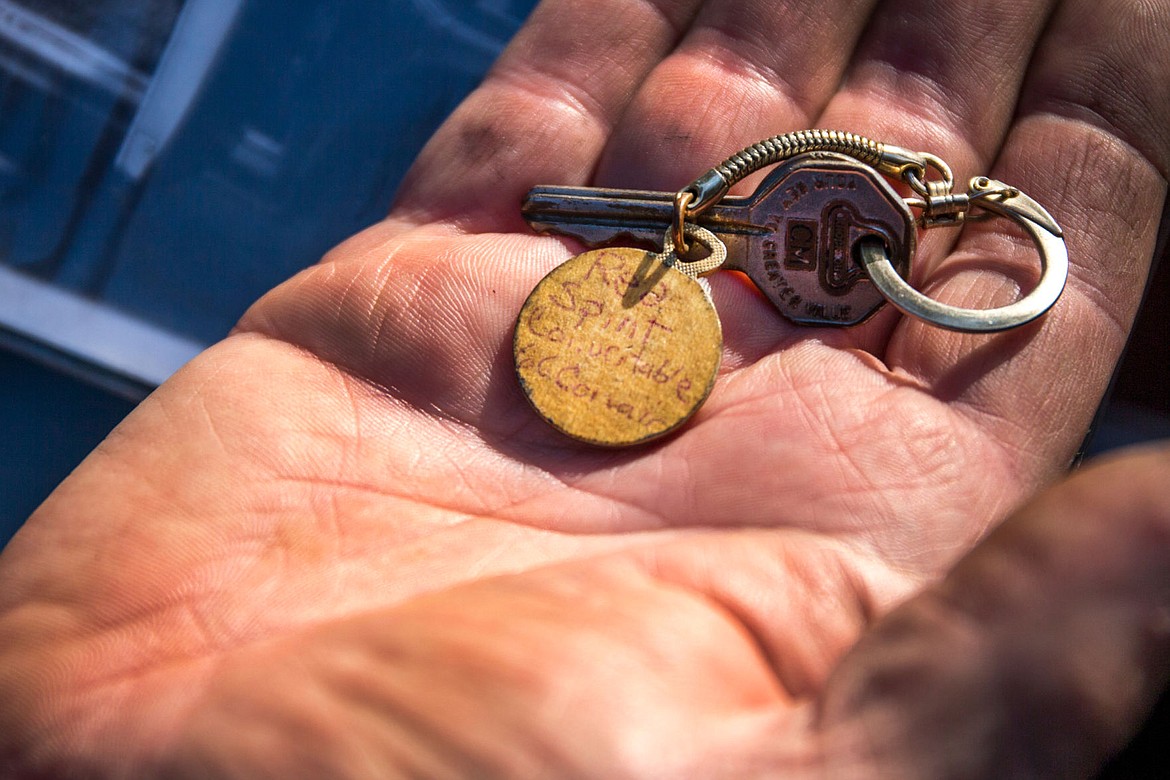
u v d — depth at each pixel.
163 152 0.27
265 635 0.18
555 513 0.20
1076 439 0.20
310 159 0.27
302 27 0.27
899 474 0.19
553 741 0.16
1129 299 0.21
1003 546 0.16
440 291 0.21
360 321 0.21
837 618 0.18
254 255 0.27
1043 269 0.21
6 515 0.25
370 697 0.17
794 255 0.22
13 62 0.27
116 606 0.18
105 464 0.20
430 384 0.21
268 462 0.20
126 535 0.19
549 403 0.20
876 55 0.24
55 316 0.26
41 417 0.26
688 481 0.20
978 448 0.20
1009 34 0.23
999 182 0.22
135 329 0.26
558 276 0.21
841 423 0.20
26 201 0.27
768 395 0.20
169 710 0.17
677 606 0.17
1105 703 0.16
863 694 0.16
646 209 0.22
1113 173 0.22
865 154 0.22
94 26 0.27
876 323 0.22
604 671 0.16
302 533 0.19
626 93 0.24
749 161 0.22
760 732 0.16
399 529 0.19
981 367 0.20
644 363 0.21
